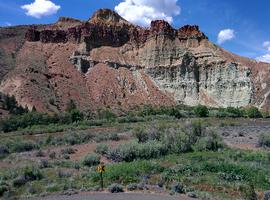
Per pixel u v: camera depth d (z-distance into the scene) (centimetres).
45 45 16988
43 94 13225
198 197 2561
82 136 5953
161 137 4572
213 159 3581
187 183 2847
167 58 17012
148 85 16000
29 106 12088
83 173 3231
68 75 15275
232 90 15962
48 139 5934
